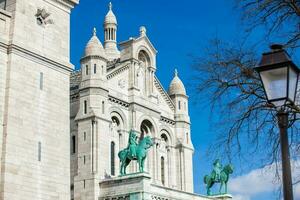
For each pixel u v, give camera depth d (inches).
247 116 767.7
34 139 1640.0
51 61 1758.1
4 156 1540.4
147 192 2586.1
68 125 1775.3
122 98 3139.8
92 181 2763.3
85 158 2832.2
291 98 482.6
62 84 1787.6
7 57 1632.6
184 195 2864.2
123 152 2731.3
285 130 492.4
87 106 2906.0
